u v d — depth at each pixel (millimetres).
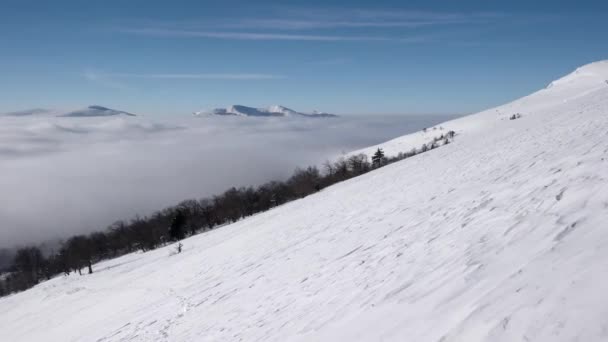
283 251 15125
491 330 3531
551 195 6855
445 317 4270
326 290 8195
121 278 32969
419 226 9547
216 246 27438
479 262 5398
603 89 41406
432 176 17578
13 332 25672
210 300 12930
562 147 11656
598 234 4512
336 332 5637
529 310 3547
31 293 44969
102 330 15898
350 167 74438
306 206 29328
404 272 6750
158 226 78688
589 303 3252
